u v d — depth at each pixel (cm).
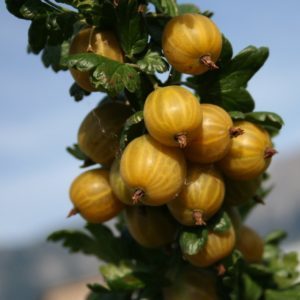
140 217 30
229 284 29
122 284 30
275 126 29
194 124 26
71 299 150
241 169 28
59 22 28
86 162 31
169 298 30
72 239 32
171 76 29
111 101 30
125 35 28
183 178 27
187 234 28
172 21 28
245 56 29
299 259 37
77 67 27
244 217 34
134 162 27
